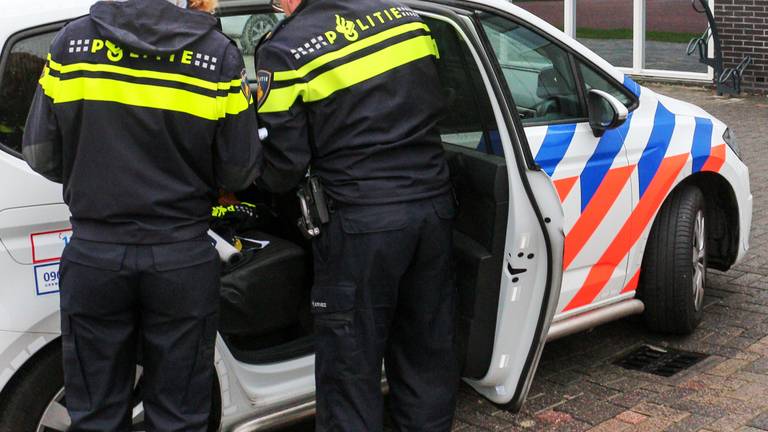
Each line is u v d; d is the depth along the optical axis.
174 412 2.86
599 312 4.23
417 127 3.12
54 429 3.10
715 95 10.62
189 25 2.75
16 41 2.96
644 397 4.04
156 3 2.72
